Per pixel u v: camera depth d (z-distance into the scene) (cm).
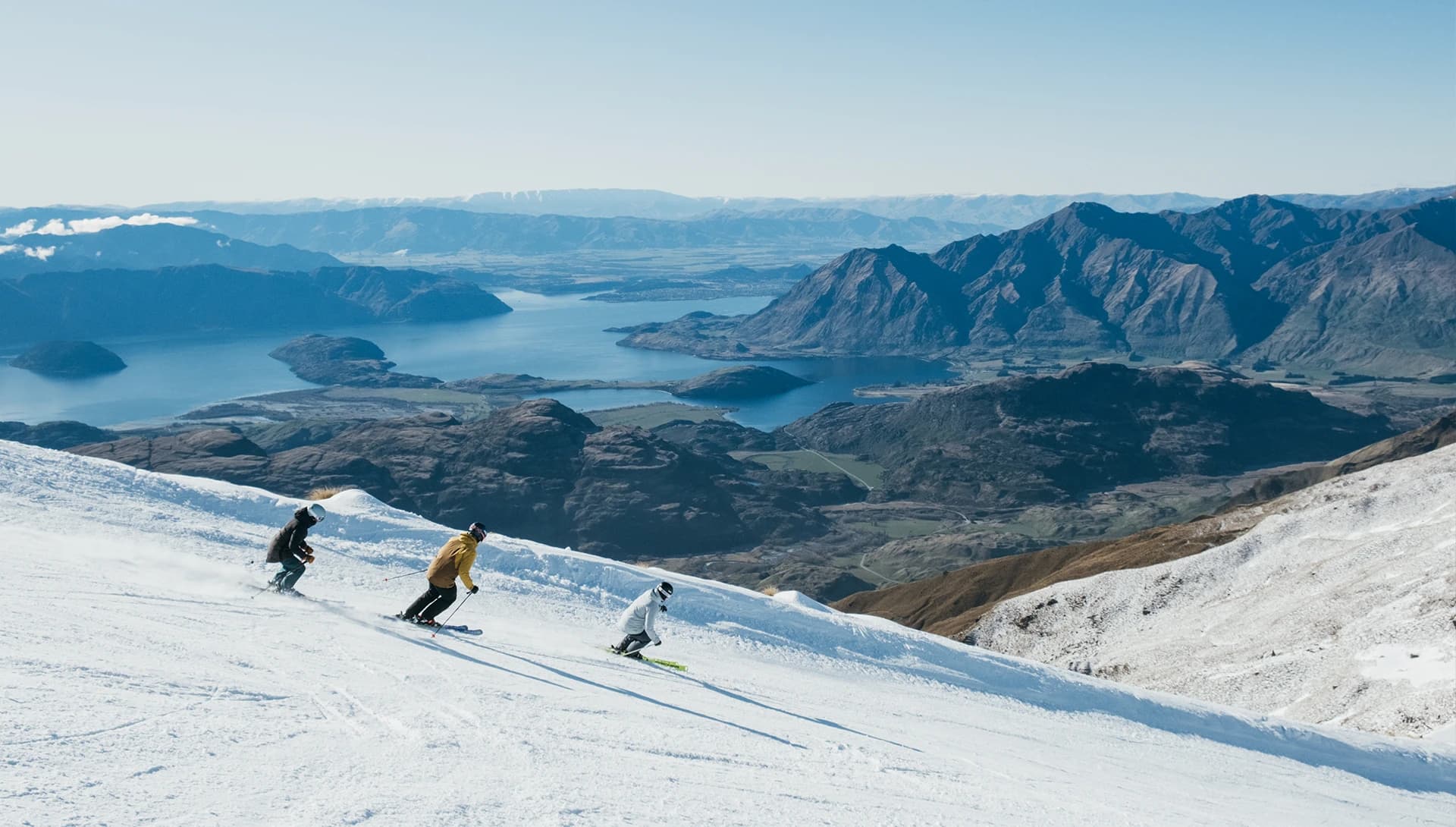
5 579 1348
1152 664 9800
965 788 1398
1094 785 1852
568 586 2981
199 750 739
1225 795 2300
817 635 3309
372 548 2791
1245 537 12194
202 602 1496
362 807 678
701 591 3325
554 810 769
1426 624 8238
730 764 1162
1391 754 3906
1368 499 11919
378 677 1183
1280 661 8688
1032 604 12419
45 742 661
